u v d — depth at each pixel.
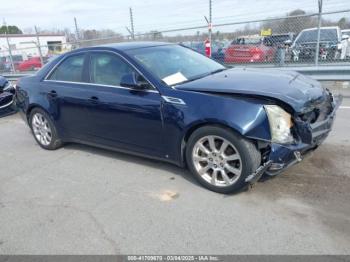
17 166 4.84
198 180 3.68
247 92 3.31
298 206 3.18
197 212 3.24
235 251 2.67
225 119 3.21
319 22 8.65
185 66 4.32
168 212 3.28
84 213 3.39
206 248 2.73
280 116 3.13
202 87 3.58
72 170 4.50
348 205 3.13
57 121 5.04
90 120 4.54
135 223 3.14
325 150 4.37
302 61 9.83
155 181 3.95
